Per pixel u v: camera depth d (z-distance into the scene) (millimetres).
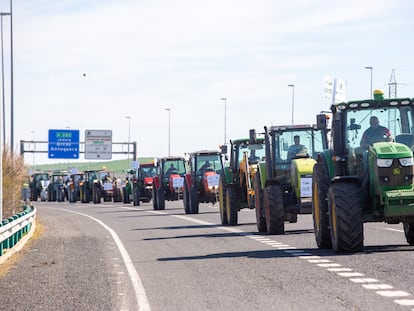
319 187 17828
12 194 40375
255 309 10133
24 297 12461
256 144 24781
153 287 12695
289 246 18734
